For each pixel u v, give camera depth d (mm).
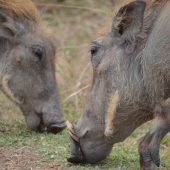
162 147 18938
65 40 29125
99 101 15773
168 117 15008
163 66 14867
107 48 15734
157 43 14922
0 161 16719
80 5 32281
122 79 15531
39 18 20766
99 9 28953
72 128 16047
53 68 20453
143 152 15094
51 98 20234
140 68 15375
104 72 15719
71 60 26547
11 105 22406
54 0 32281
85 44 28250
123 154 17516
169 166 16641
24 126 20766
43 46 20203
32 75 20125
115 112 15586
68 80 25016
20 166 16344
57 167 16156
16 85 20141
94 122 15875
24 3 20484
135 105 15531
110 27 15820
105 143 15945
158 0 15359
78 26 30906
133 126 15875
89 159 16094
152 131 15094
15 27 20172
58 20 30938
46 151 17516
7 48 20219
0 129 20172
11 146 18094
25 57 20109
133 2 15242
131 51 15484
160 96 15125
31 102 20141
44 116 20062
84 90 23000
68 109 22703
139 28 15305
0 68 20219
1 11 20062
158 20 15125
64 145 18250
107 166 16172
